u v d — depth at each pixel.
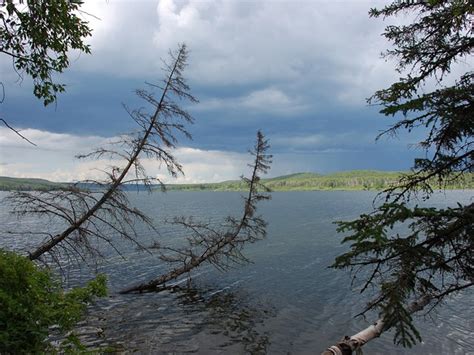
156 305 21.38
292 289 25.27
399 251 4.53
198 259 24.91
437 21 6.12
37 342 4.61
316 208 116.44
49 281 5.60
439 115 5.03
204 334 17.05
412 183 5.73
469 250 4.55
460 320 18.39
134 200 181.62
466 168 5.53
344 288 25.05
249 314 20.05
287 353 15.23
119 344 15.61
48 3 5.65
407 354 15.05
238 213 92.38
